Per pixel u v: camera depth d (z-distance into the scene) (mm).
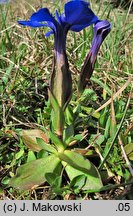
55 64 49
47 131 59
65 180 56
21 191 54
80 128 62
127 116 64
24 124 63
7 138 61
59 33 47
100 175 54
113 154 56
